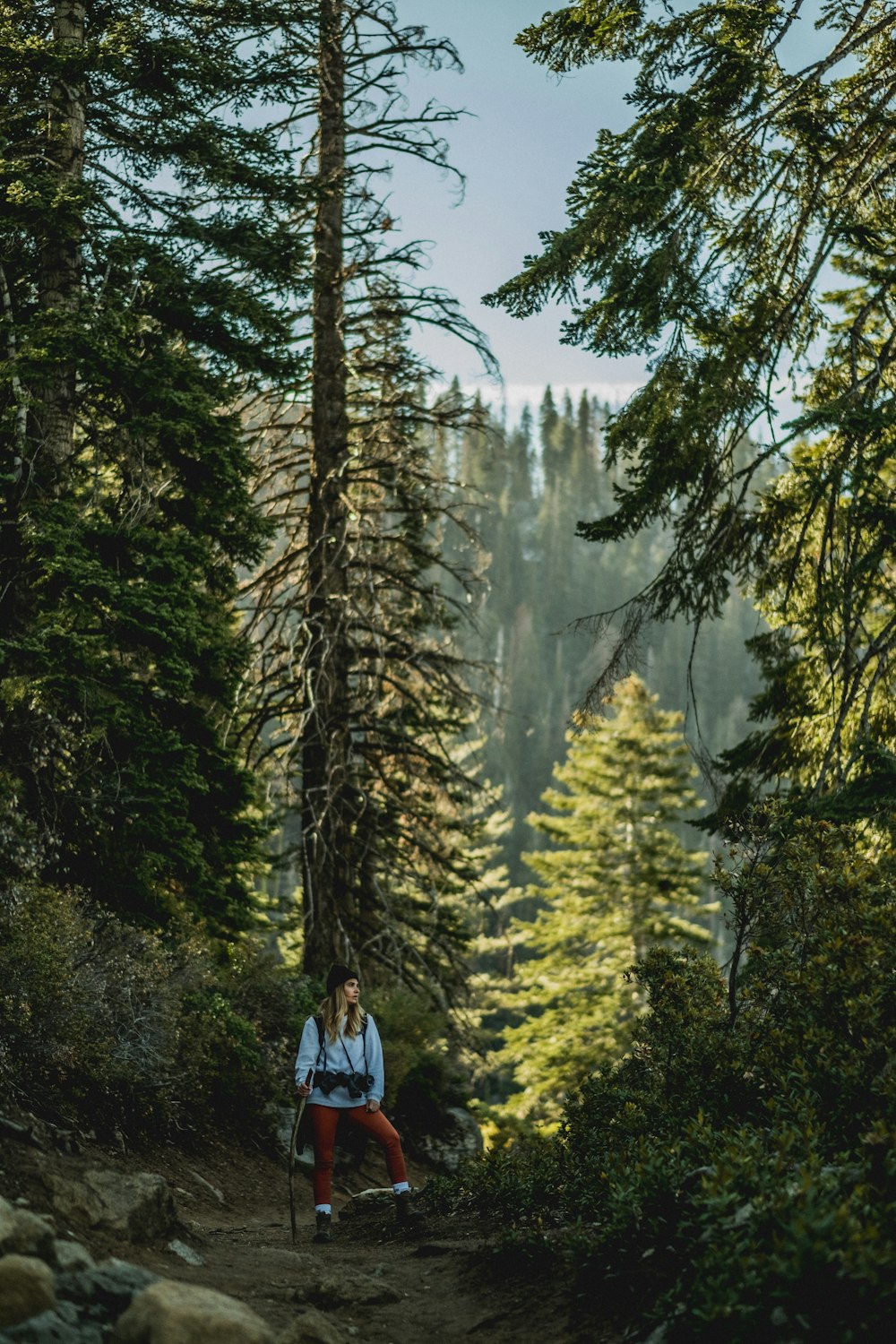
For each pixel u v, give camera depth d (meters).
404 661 18.27
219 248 11.88
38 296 11.77
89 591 10.02
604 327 11.14
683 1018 6.72
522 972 31.59
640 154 10.45
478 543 18.98
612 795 31.23
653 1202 4.62
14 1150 5.46
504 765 79.50
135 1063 8.79
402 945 17.78
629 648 11.74
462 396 18.05
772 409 11.00
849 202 12.13
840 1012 5.50
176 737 10.70
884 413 10.04
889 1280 3.46
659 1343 3.91
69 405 11.44
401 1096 16.28
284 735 18.55
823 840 6.47
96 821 10.42
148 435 11.01
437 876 19.23
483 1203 6.92
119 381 10.93
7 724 9.98
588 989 31.77
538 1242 5.22
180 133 11.99
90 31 12.20
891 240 11.57
